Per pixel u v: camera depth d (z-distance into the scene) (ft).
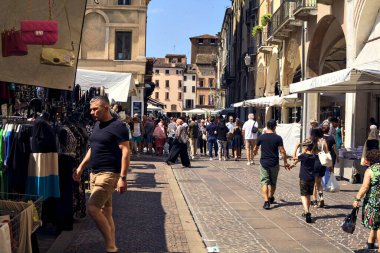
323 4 61.05
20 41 18.51
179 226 26.94
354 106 53.06
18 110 26.05
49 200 23.21
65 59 21.33
